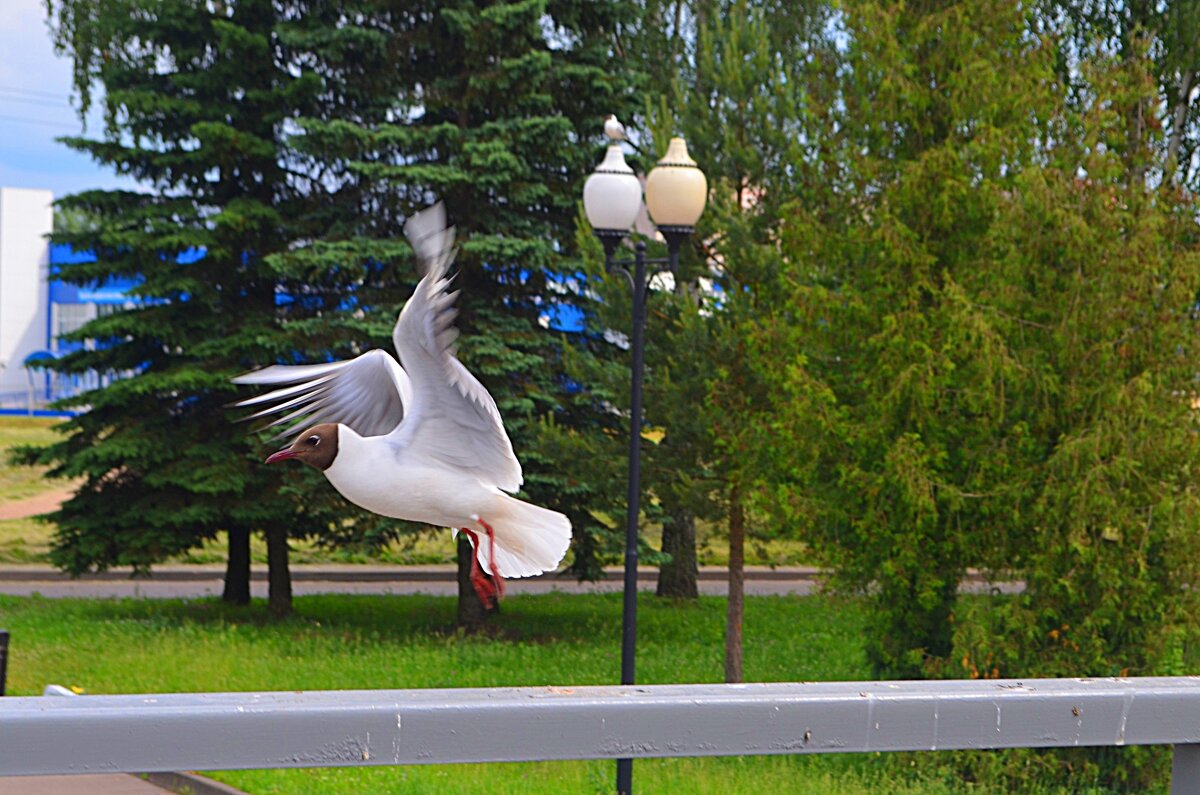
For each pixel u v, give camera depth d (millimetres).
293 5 19594
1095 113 11953
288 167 20031
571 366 17188
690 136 16531
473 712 2600
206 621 20188
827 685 2926
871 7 13008
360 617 21375
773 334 13820
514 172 17969
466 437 5137
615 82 19000
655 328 16734
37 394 64375
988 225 12500
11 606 21375
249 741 2484
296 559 29625
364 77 19016
